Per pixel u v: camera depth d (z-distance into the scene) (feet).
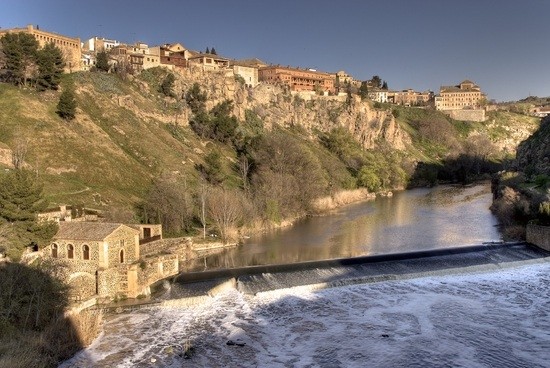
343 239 331.57
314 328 178.19
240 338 171.12
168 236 310.04
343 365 151.64
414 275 232.53
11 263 178.70
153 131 473.67
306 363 153.28
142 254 242.78
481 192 587.68
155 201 319.27
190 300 203.62
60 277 188.44
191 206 329.93
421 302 201.36
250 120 626.64
